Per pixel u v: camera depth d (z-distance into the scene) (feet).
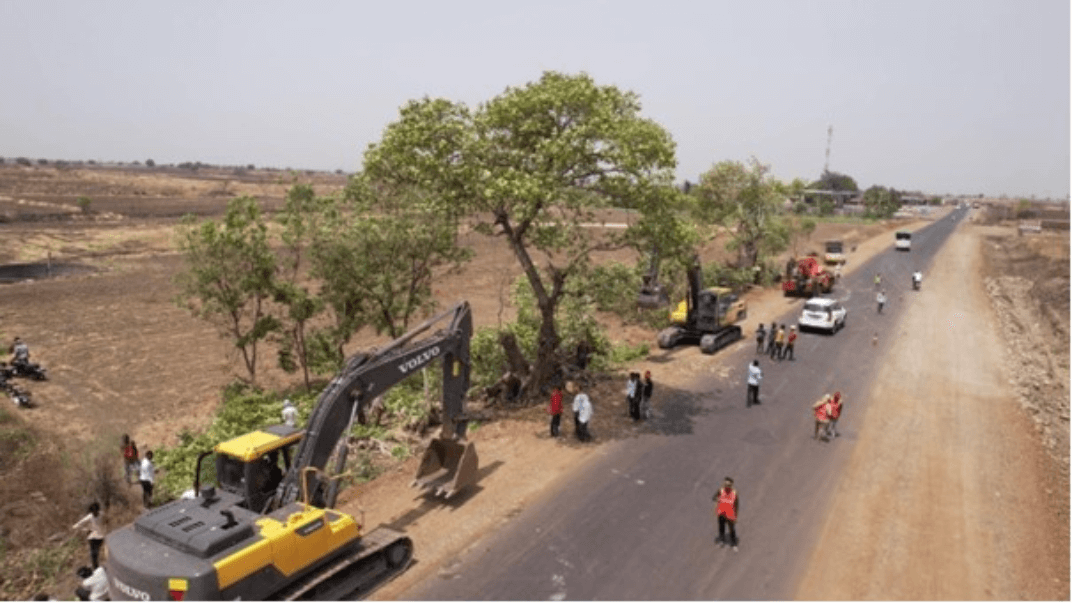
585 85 70.64
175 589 32.50
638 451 64.90
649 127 71.46
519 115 71.46
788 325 128.98
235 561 34.06
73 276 180.86
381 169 73.92
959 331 127.95
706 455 64.28
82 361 106.83
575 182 74.54
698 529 50.19
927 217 533.96
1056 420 80.33
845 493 56.90
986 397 86.48
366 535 43.96
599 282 81.20
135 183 543.39
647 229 76.54
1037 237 326.24
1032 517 53.83
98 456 63.10
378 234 85.76
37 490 61.00
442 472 56.49
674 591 42.29
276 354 115.03
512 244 77.51
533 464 61.41
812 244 303.27
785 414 76.89
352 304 89.71
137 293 160.04
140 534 36.17
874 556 47.09
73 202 370.32
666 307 132.16
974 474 61.87
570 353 92.32
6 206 325.83
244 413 74.74
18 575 47.09
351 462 60.08
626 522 50.96
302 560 37.63
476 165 69.26
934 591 43.06
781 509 53.72
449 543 47.70
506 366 84.69
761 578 43.98
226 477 42.52
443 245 88.94
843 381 91.20
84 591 40.96
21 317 133.90
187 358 110.42
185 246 85.71
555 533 49.14
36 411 84.02
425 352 51.75
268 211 303.89
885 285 187.32
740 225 180.96
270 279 88.17
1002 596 42.70
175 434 76.84
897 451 66.74
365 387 46.55
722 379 90.94
